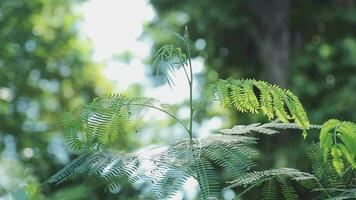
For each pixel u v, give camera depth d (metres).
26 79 13.98
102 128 2.56
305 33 10.72
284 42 10.19
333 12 10.52
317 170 2.79
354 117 9.09
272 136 8.50
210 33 10.94
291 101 2.56
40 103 14.98
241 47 10.98
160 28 11.34
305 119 2.56
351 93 9.36
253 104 2.61
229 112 10.12
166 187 2.28
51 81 15.52
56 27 15.84
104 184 2.61
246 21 10.42
